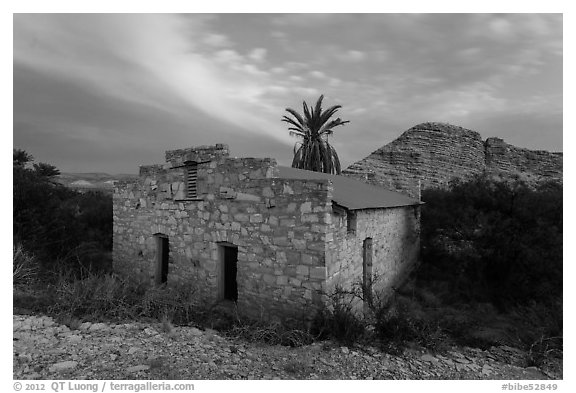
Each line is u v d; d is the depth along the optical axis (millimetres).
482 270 14578
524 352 7863
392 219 13195
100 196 21688
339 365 6203
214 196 9617
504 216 15000
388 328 7602
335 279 8203
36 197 12742
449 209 16688
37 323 6578
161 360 5652
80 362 5395
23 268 9555
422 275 15602
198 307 8922
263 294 8469
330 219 7832
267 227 8453
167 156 11016
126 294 8469
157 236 11602
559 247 13070
